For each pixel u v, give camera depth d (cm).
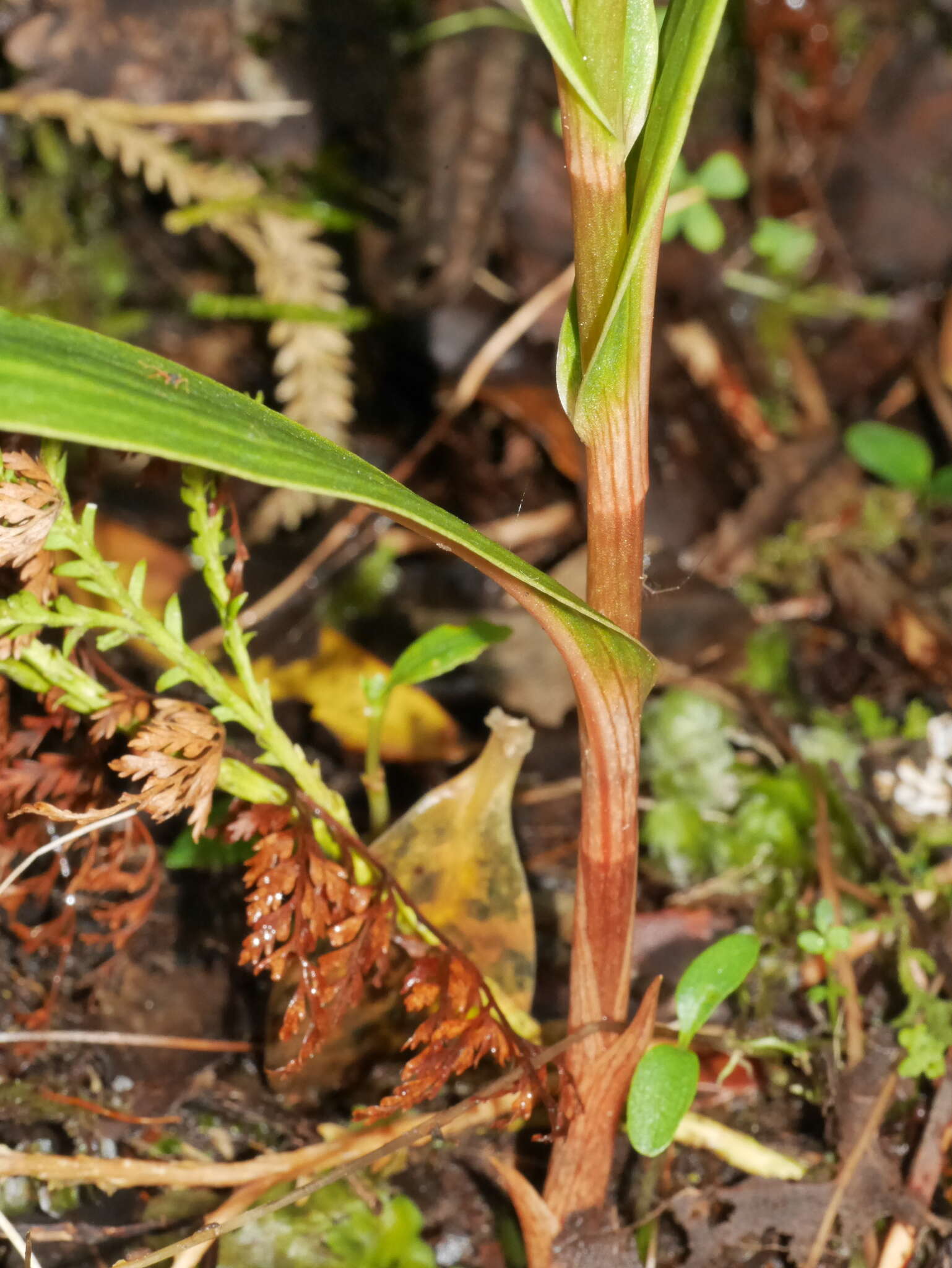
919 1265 15
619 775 13
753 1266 15
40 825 16
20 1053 17
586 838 13
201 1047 17
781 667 23
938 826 20
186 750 13
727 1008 18
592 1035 14
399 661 16
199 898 18
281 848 14
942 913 18
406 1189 16
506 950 16
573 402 12
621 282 11
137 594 14
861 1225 16
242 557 14
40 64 25
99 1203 16
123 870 18
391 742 20
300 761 14
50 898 18
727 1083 17
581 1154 14
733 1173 16
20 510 13
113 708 14
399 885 14
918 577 25
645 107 11
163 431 10
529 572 11
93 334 11
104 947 18
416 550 24
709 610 23
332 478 11
